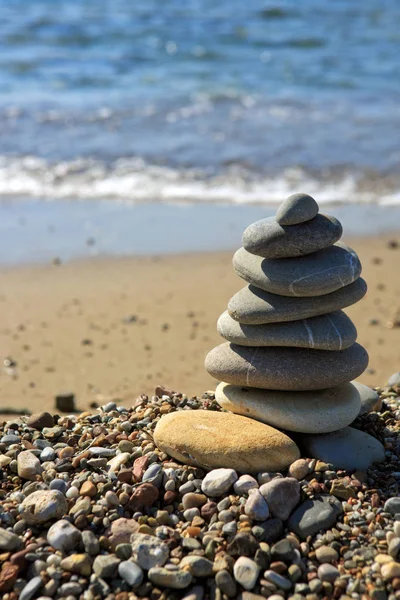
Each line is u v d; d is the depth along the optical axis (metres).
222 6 5.20
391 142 2.59
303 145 2.56
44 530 0.80
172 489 0.83
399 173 2.33
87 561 0.76
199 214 2.03
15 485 0.85
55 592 0.74
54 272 1.64
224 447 0.84
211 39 4.23
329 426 0.88
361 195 2.18
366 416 0.98
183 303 1.50
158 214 2.03
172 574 0.74
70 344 1.35
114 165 2.39
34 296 1.52
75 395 1.19
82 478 0.85
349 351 0.90
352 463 0.87
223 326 0.91
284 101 3.11
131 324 1.42
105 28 4.43
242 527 0.78
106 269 1.67
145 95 3.18
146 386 1.21
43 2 5.23
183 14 4.89
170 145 2.57
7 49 3.94
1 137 2.62
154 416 0.97
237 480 0.82
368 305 1.49
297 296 0.87
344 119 2.86
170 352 1.32
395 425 0.97
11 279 1.60
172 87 3.31
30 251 1.76
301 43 4.18
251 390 0.91
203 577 0.75
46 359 1.30
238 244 1.82
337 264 0.87
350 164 2.39
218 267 1.68
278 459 0.84
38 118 2.83
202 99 3.13
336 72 3.60
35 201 2.12
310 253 0.88
